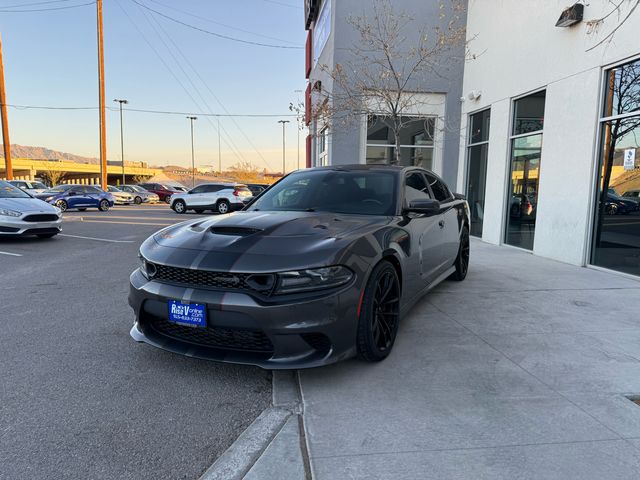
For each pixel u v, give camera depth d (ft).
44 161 225.76
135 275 11.23
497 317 14.65
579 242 23.58
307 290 9.19
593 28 22.49
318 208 13.46
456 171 39.63
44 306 16.40
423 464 7.23
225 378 10.53
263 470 7.17
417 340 12.59
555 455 7.45
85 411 9.04
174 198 75.10
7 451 7.72
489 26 32.94
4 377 10.50
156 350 12.12
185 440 8.12
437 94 39.04
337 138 38.99
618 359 11.34
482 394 9.55
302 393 9.62
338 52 37.76
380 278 10.89
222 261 9.55
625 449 7.62
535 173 28.04
